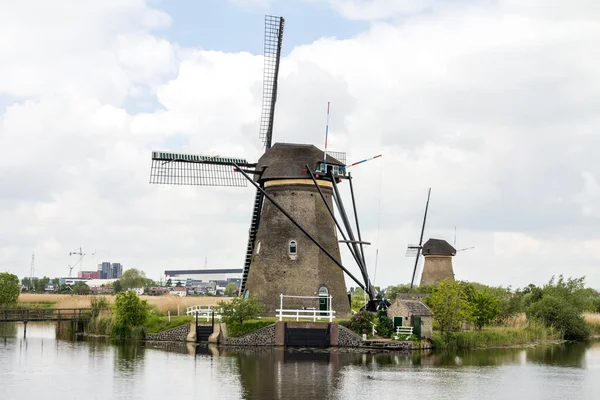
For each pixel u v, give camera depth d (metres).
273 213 59.66
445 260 88.38
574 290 82.75
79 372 40.19
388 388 36.31
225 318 54.88
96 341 57.69
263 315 57.62
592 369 45.41
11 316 63.88
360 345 52.59
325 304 58.38
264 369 41.69
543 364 47.53
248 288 59.94
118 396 33.59
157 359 45.75
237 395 33.97
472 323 63.56
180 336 56.75
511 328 64.44
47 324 81.12
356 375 40.00
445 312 56.97
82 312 66.44
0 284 78.75
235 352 49.81
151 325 59.25
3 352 49.38
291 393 34.56
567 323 71.00
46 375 39.19
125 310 60.16
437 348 54.75
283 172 59.03
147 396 33.66
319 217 59.66
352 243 57.81
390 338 53.66
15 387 35.62
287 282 58.03
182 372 40.31
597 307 103.56
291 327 53.22
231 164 60.59
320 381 37.81
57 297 91.25
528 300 82.06
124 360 45.19
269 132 64.44
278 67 64.75
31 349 51.44
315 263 58.53
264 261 58.97
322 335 53.00
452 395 35.19
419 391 35.81
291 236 58.72
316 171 58.91
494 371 43.44
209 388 35.53
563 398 35.31
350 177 60.62
